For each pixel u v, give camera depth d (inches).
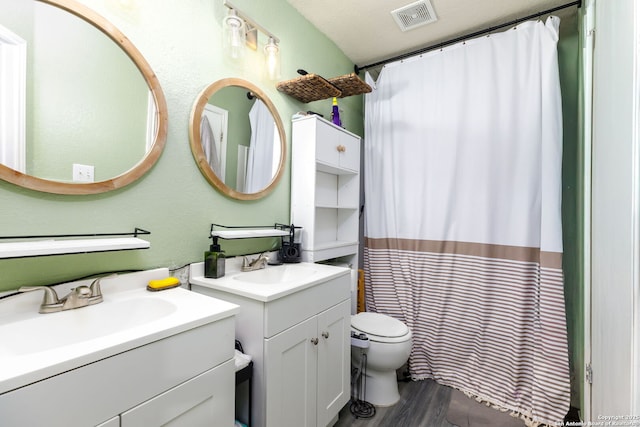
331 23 79.1
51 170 36.0
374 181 92.0
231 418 36.1
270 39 63.5
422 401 70.3
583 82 61.4
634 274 26.8
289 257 66.9
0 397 19.6
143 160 44.0
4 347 28.2
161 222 47.3
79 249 32.7
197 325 31.6
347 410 66.2
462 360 76.5
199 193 53.0
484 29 80.4
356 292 84.0
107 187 40.2
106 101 40.7
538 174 68.7
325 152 72.9
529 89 69.9
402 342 66.4
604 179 41.4
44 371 21.3
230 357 35.8
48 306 33.5
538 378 65.6
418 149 84.5
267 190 65.9
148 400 27.5
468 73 78.0
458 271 78.0
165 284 43.3
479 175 75.6
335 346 57.9
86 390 23.5
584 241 55.4
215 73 55.3
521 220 69.7
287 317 45.4
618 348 32.0
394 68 89.9
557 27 67.9
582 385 62.5
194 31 51.8
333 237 89.2
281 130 69.5
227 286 45.8
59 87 36.7
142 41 44.7
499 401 69.4
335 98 80.4
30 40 34.7
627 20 30.6
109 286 40.5
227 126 57.4
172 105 48.5
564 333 63.5
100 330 35.4
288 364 45.9
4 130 32.8
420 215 82.9
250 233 57.1
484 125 75.2
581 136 62.7
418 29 81.3
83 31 38.8
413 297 83.3
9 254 28.2
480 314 74.0
